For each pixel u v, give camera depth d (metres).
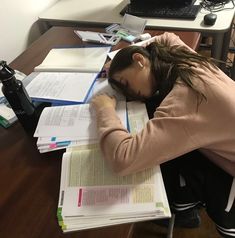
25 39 1.78
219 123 0.76
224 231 0.89
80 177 0.76
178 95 0.78
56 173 0.82
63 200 0.71
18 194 0.79
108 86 1.07
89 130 0.89
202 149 0.89
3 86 0.88
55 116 0.95
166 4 1.67
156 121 0.76
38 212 0.73
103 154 0.79
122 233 0.66
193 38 1.36
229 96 0.78
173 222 1.25
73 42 1.47
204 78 0.81
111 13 1.73
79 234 0.67
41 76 1.16
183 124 0.74
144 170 0.76
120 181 0.74
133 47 0.97
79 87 1.06
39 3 1.84
